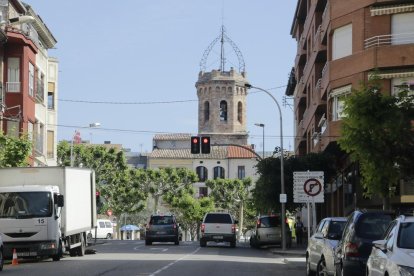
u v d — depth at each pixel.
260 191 54.84
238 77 126.94
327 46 47.56
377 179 22.67
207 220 50.84
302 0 68.69
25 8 51.38
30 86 51.34
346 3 44.84
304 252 42.72
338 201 54.38
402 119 22.05
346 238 17.61
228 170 130.50
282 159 48.47
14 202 30.50
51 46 60.31
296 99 79.81
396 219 14.91
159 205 119.62
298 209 63.59
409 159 22.48
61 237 31.94
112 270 25.00
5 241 29.98
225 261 32.03
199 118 126.56
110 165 87.94
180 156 132.25
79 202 35.09
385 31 42.78
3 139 38.41
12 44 48.91
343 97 23.45
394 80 41.84
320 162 52.09
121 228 104.06
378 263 14.43
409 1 42.12
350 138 22.55
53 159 64.56
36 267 26.81
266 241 51.47
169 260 31.62
